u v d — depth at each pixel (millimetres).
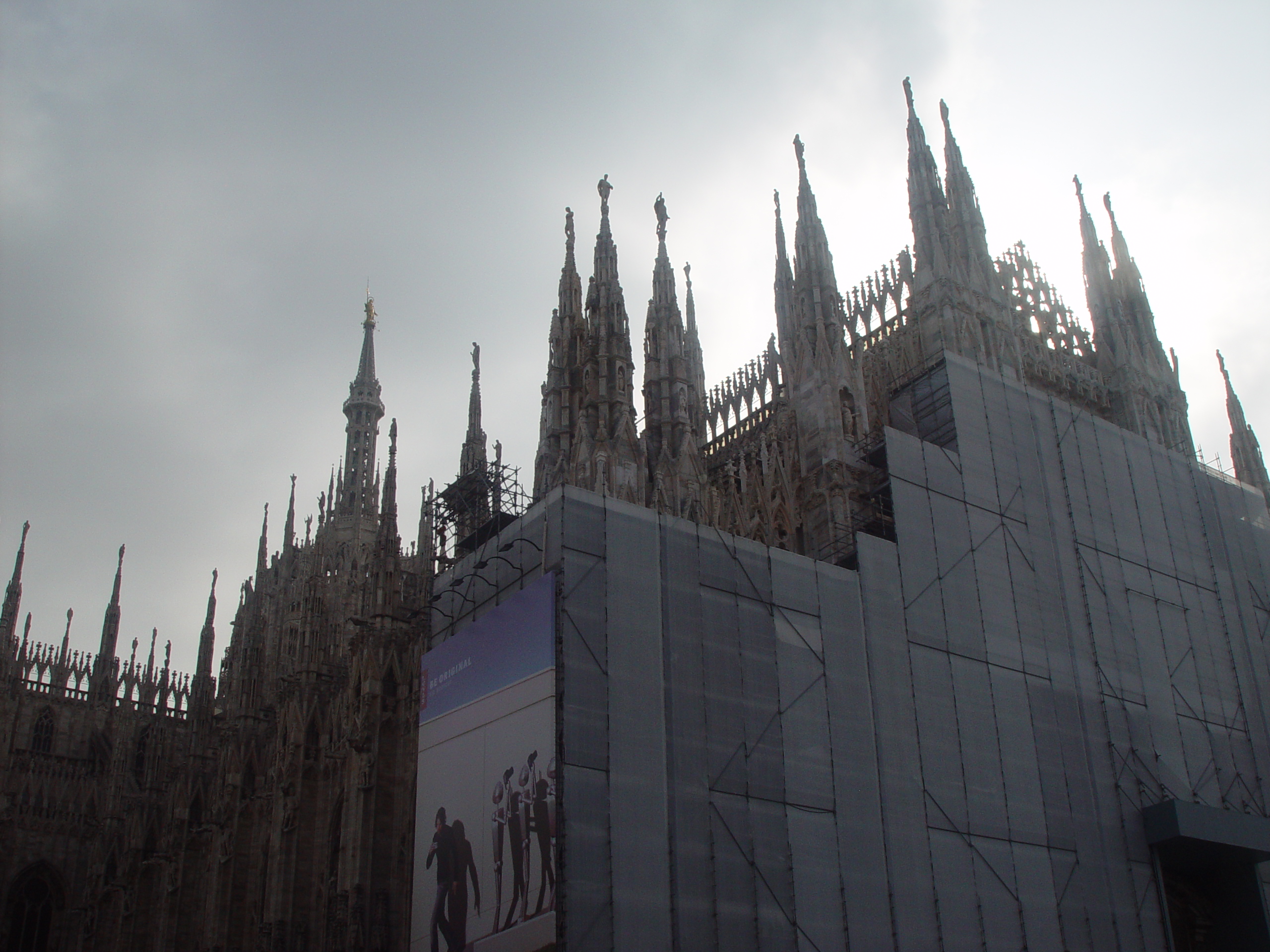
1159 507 54562
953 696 42812
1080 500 51250
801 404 48938
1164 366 64000
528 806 34688
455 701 39344
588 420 46094
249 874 58312
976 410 49656
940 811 40406
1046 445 51438
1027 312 62438
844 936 36531
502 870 35094
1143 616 50875
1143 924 43781
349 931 44438
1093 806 44750
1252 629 55312
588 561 37250
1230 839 45625
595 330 48094
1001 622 45688
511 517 47156
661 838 34594
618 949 32625
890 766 40062
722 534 40312
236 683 66375
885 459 47688
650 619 37469
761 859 36031
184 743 76625
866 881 37750
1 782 79562
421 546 58906
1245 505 59031
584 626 36219
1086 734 46094
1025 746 43938
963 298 55031
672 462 45750
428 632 49375
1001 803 42125
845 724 39781
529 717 35688
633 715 35781
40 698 84562
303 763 53594
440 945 36781
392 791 47688
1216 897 48562
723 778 36469
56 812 80125
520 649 36875
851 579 42312
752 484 48406
